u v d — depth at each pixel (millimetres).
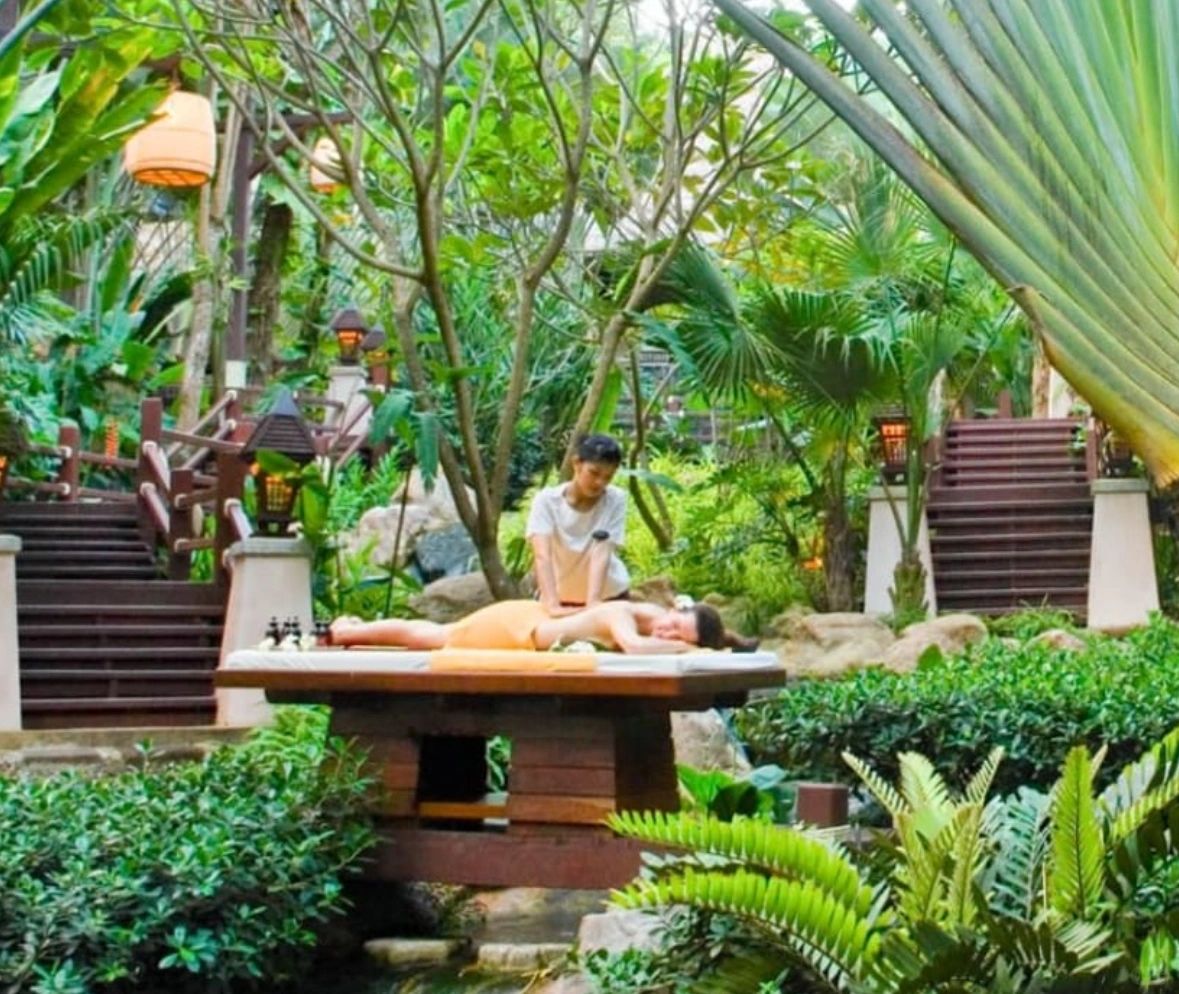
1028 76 1090
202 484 11062
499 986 3982
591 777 4445
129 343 13594
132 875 3836
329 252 18297
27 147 9422
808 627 10516
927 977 2648
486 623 4719
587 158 9781
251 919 3961
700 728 7008
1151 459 1012
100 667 9094
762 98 8516
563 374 12336
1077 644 9500
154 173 9867
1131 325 1036
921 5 1148
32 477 11445
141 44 8344
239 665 4637
